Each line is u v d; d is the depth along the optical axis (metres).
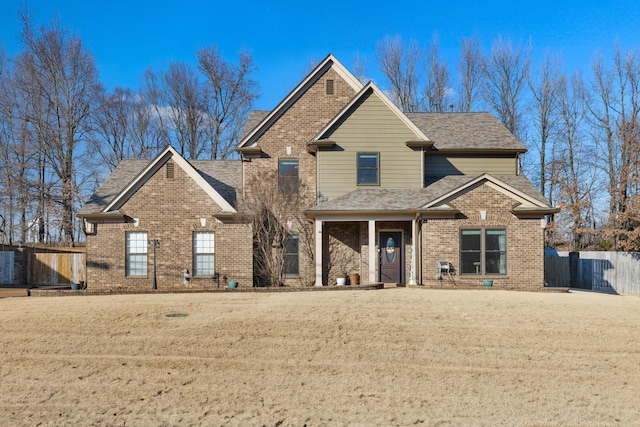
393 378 10.02
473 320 14.28
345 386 9.58
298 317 14.48
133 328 13.32
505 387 9.59
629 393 9.33
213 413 8.31
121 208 22.48
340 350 11.66
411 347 11.91
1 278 28.64
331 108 24.91
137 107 48.88
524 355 11.44
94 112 44.84
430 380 9.93
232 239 22.56
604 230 32.94
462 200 21.67
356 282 22.56
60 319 14.35
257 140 24.58
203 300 17.64
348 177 23.42
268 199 23.22
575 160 43.88
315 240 22.27
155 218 22.53
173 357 11.16
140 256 22.50
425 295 18.45
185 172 22.69
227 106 50.53
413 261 22.20
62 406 8.59
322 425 7.85
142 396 9.05
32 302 17.73
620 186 33.62
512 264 21.52
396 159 23.53
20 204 39.38
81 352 11.49
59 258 29.06
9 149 39.38
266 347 11.83
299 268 23.62
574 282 28.39
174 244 22.47
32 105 41.38
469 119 27.39
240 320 14.10
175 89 49.31
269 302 17.00
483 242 21.58
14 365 10.70
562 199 41.66
